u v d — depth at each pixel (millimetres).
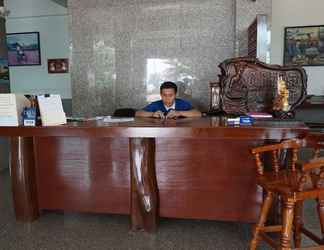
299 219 1916
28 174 2436
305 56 5074
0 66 4148
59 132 2113
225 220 2299
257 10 3719
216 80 3990
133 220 2279
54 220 2504
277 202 2096
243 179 2223
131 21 4117
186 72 4066
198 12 3955
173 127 1979
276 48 5152
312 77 5090
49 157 2480
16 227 2379
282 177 1759
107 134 2049
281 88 2273
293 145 1771
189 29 3998
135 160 2172
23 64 6496
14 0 6301
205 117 2697
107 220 2494
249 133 1910
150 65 4145
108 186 2420
